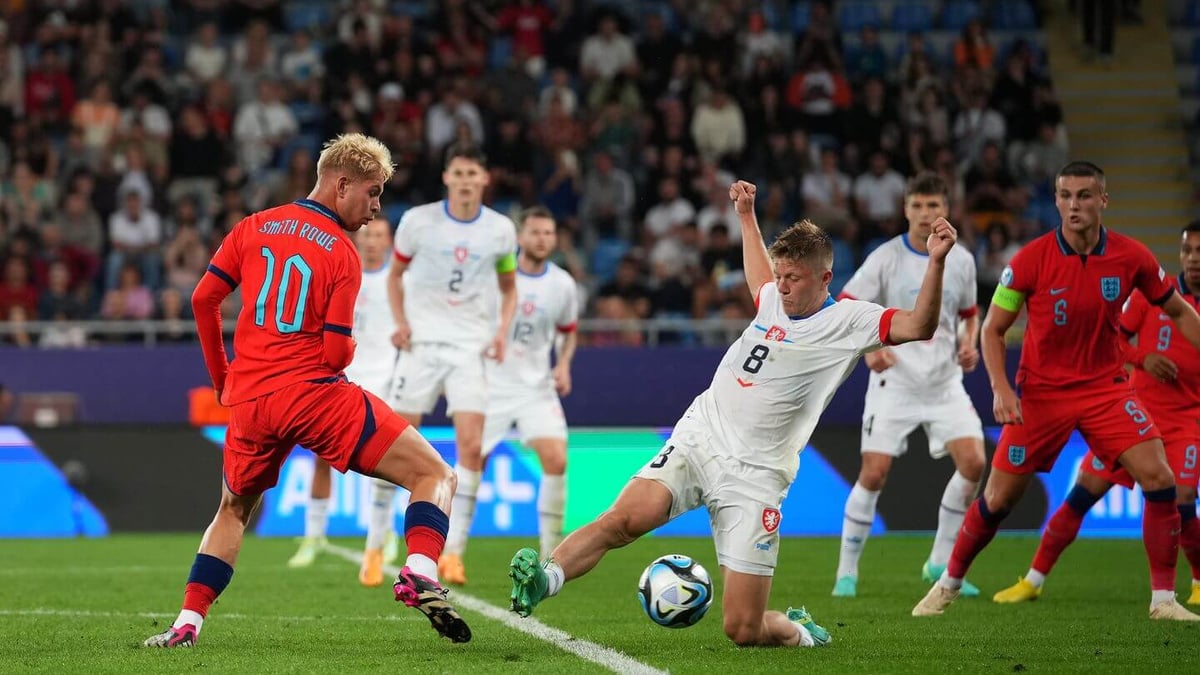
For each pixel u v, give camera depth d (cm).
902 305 3186
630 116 7056
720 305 5900
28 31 7281
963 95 7131
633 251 6322
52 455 4728
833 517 4803
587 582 3322
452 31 7344
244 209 6462
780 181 6775
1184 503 2884
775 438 2030
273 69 7238
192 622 2105
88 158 6694
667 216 6588
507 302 3422
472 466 3294
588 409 4947
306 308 2014
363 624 2450
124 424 4769
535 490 4762
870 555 4091
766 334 2042
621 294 5866
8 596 2984
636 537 2028
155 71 6962
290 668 1870
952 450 3191
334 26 7581
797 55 7400
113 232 6294
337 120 6788
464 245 3331
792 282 2008
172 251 6056
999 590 3231
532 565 1880
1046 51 7919
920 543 4466
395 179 6669
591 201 6681
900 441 3155
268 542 4528
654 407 4950
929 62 7231
